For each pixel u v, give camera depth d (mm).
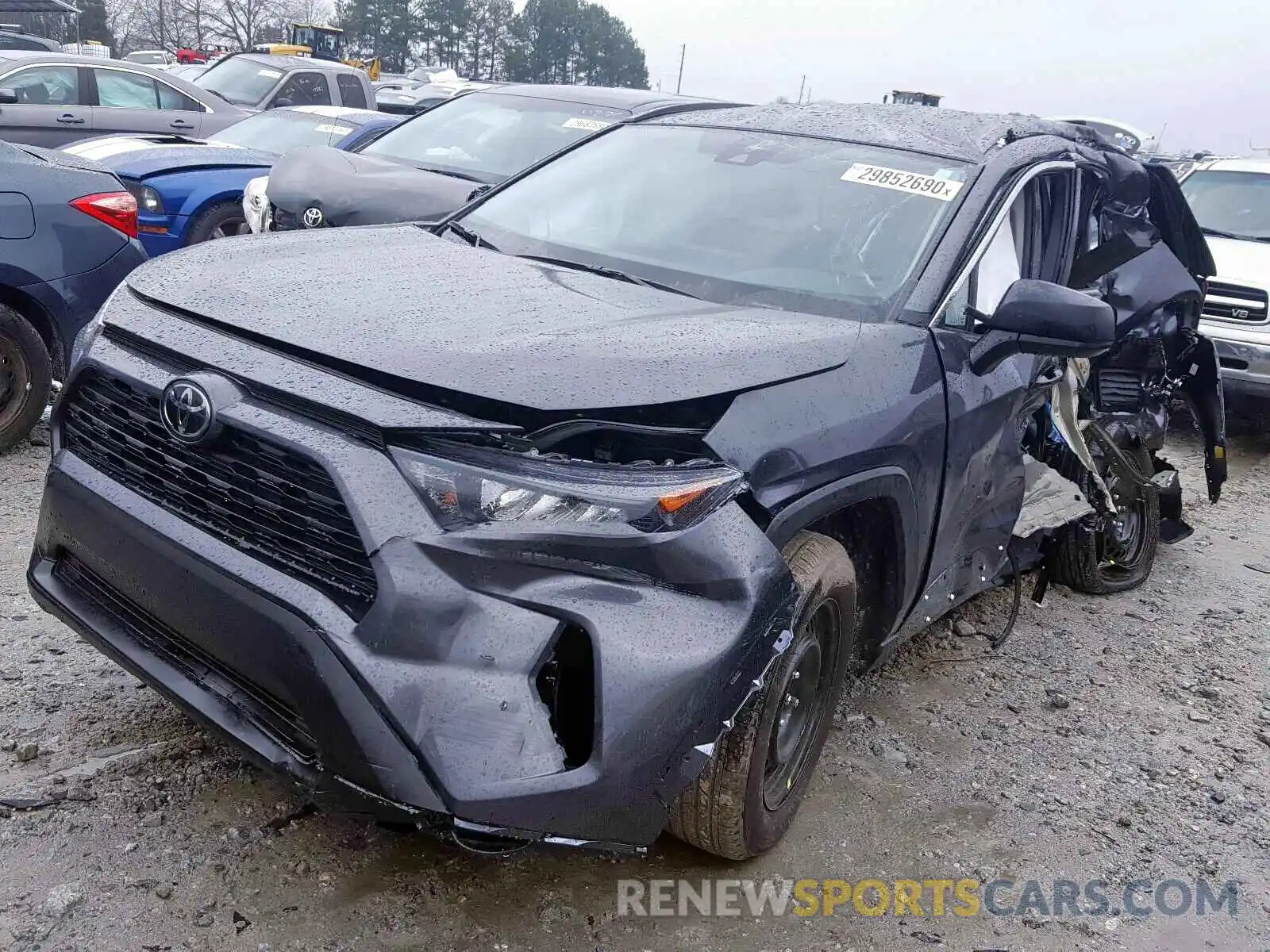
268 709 2324
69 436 2789
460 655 2127
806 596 2635
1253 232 9562
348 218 5688
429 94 20859
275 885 2596
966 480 3369
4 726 3070
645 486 2268
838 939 2699
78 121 11008
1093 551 5102
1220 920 2965
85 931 2391
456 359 2348
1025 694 4164
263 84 12898
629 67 93250
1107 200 4746
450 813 2078
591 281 3141
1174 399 5750
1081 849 3211
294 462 2256
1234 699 4344
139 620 2586
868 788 3367
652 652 2191
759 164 3783
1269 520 7008
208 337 2525
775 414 2512
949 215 3432
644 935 2613
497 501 2184
